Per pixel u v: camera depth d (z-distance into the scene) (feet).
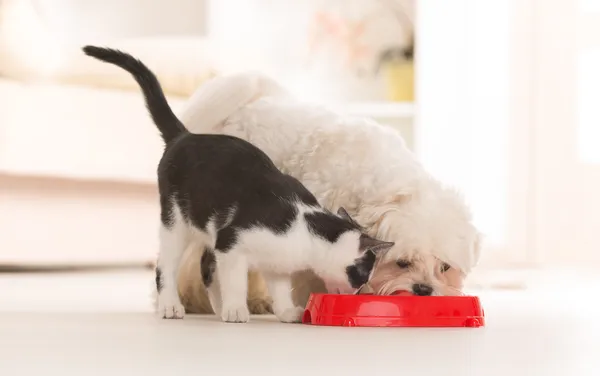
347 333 6.94
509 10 22.59
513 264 22.71
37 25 16.22
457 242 8.04
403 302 7.66
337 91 22.91
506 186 22.68
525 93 22.75
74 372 4.76
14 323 7.79
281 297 7.98
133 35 25.86
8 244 15.85
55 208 16.38
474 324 7.77
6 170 15.26
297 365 5.08
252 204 7.54
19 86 15.42
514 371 4.97
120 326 7.48
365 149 8.38
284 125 8.68
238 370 4.85
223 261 7.69
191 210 7.86
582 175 23.44
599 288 14.46
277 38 23.41
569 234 23.49
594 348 6.24
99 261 17.06
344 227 7.68
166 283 8.29
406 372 4.85
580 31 23.41
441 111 22.17
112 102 16.40
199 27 25.88
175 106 16.65
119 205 17.22
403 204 8.09
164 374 4.69
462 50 22.25
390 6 22.62
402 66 22.53
